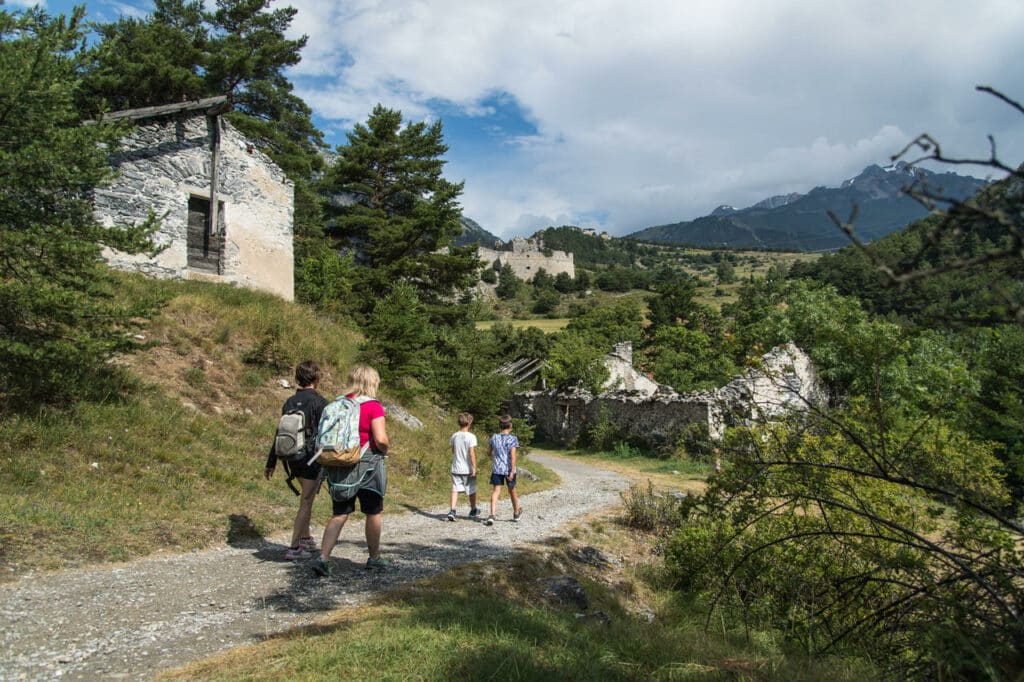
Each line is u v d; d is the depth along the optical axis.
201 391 10.26
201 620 3.95
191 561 5.30
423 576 5.25
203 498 7.03
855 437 4.83
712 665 3.82
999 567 3.80
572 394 29.50
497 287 132.50
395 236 27.31
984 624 3.76
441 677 2.98
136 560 5.15
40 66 7.29
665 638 4.36
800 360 19.41
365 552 6.09
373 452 5.30
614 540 8.38
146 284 13.14
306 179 31.09
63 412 7.57
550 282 140.75
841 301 21.02
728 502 5.81
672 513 9.35
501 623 3.90
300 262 25.75
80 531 5.40
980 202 1.66
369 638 3.44
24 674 3.05
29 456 6.48
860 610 5.38
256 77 27.66
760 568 6.05
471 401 17.02
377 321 15.21
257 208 17.55
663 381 36.44
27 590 4.22
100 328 7.80
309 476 5.76
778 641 5.27
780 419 5.76
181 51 23.89
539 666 3.20
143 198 14.66
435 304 29.97
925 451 4.85
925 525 5.27
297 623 3.96
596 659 3.46
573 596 5.39
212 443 8.66
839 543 5.77
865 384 13.80
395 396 15.17
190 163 15.71
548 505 10.89
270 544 6.13
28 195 7.78
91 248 7.51
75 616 3.88
